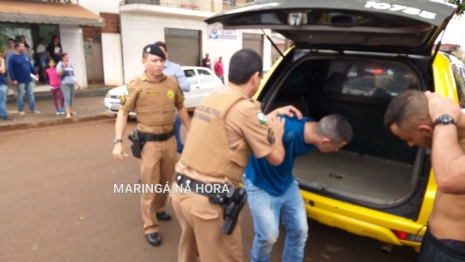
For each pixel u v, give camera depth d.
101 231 3.49
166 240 3.36
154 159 3.21
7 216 3.74
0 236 3.35
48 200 4.14
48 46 12.31
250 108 1.95
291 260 2.61
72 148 6.37
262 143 1.96
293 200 2.48
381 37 2.62
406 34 2.36
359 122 4.02
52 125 8.30
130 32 14.93
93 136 7.35
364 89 3.92
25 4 11.55
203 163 2.01
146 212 3.28
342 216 2.64
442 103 1.54
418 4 2.18
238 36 19.56
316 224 3.68
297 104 4.09
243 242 3.31
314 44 3.31
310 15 2.41
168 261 3.04
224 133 1.97
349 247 3.29
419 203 2.42
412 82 3.57
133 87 3.14
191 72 9.29
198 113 2.10
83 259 3.03
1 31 11.30
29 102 9.14
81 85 13.34
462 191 1.36
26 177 4.86
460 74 3.31
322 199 2.73
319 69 4.13
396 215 2.47
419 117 1.60
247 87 2.07
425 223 2.36
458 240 1.60
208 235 2.06
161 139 3.23
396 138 3.78
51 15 11.35
